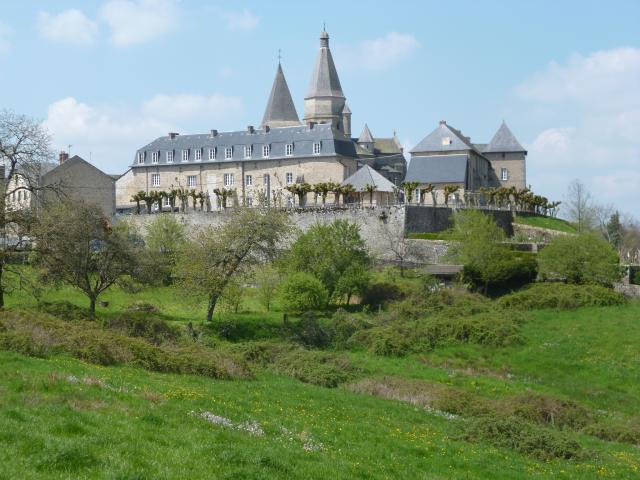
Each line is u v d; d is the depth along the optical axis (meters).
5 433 16.59
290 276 58.53
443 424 29.89
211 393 27.03
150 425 19.30
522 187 124.75
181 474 15.52
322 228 63.97
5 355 26.33
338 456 20.12
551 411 35.28
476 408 34.19
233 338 49.91
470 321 52.09
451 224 80.44
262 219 55.41
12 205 48.72
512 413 34.03
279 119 133.00
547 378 45.16
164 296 59.47
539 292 60.22
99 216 49.28
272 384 33.84
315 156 107.19
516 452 26.41
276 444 19.77
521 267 65.50
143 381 26.67
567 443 27.36
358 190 97.12
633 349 47.88
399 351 49.06
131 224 83.19
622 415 38.12
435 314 56.44
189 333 46.59
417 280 65.62
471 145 117.38
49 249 46.53
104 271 48.06
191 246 55.34
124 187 119.75
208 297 52.88
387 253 75.88
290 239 75.38
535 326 53.88
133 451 16.55
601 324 53.44
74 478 14.71
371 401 32.78
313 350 47.84
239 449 17.55
